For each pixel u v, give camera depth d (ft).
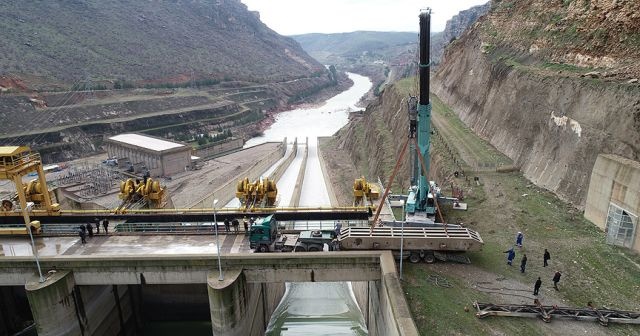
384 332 99.81
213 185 264.93
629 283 96.43
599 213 120.37
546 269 103.86
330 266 106.73
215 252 115.14
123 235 127.13
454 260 108.27
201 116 481.46
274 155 349.00
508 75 208.74
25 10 574.56
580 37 176.04
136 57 621.31
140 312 139.13
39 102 389.39
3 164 122.72
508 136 190.70
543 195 144.25
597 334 81.41
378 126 323.16
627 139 119.44
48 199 138.10
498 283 98.84
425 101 112.06
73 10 652.89
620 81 134.62
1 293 127.54
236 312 102.63
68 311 104.22
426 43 106.52
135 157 308.81
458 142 212.64
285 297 159.22
